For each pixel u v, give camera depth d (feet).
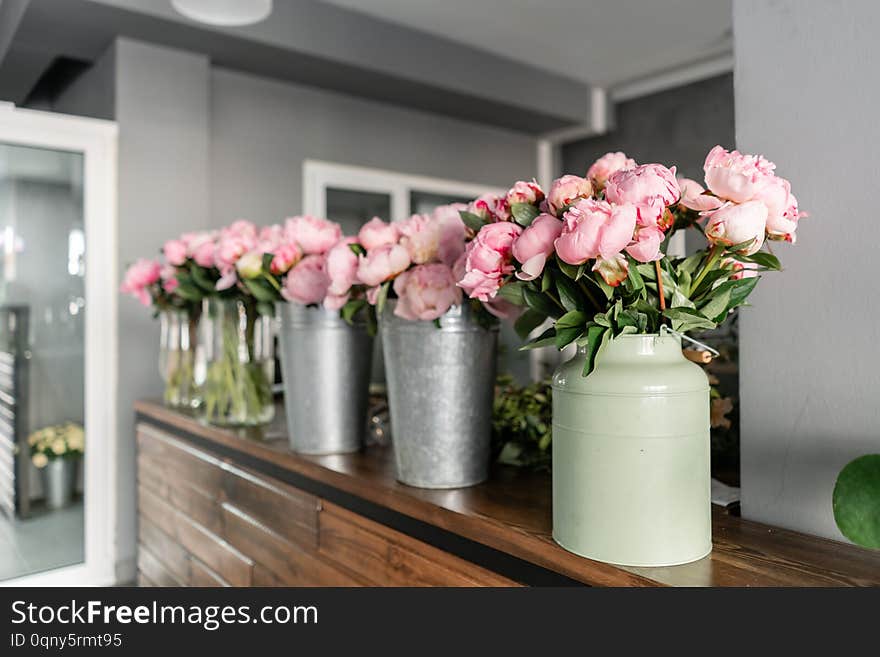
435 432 3.71
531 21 11.53
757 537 2.98
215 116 10.94
